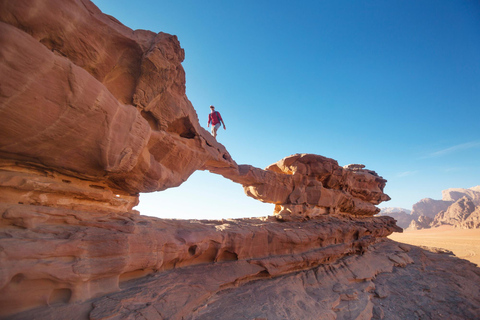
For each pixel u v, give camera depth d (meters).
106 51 7.25
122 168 7.78
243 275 12.41
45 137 5.68
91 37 6.67
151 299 8.00
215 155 13.69
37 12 5.15
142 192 10.73
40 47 4.58
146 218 10.70
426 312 15.38
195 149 12.09
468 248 38.00
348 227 20.78
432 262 27.36
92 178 8.11
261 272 13.76
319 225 18.48
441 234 76.88
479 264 27.52
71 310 6.17
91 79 5.68
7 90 4.38
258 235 14.28
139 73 8.16
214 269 11.87
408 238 64.88
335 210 22.80
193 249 11.30
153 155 10.38
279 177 19.14
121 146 7.22
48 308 5.95
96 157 6.95
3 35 4.04
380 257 23.14
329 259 18.08
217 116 16.02
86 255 6.83
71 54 6.42
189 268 11.29
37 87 4.78
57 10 5.54
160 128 9.94
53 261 6.10
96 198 8.42
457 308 16.38
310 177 20.88
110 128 6.63
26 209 6.21
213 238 12.19
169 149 10.63
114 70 7.88
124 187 10.09
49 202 7.09
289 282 13.59
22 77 4.47
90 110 5.86
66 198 7.59
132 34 7.75
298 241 15.81
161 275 9.61
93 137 6.43
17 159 6.16
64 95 5.25
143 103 8.65
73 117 5.69
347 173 22.88
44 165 6.70
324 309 12.09
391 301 16.06
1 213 5.75
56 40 5.95
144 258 8.52
